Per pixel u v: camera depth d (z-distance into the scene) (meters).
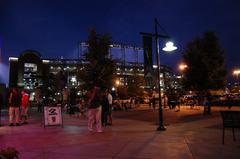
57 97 39.81
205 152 7.94
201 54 26.03
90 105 12.89
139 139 10.27
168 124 15.75
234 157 7.33
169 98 34.78
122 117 22.44
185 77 27.27
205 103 24.19
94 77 27.64
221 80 26.41
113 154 7.75
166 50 14.95
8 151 4.93
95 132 12.48
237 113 9.15
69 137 10.98
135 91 71.94
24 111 17.69
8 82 102.25
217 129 13.04
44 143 9.62
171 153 7.84
